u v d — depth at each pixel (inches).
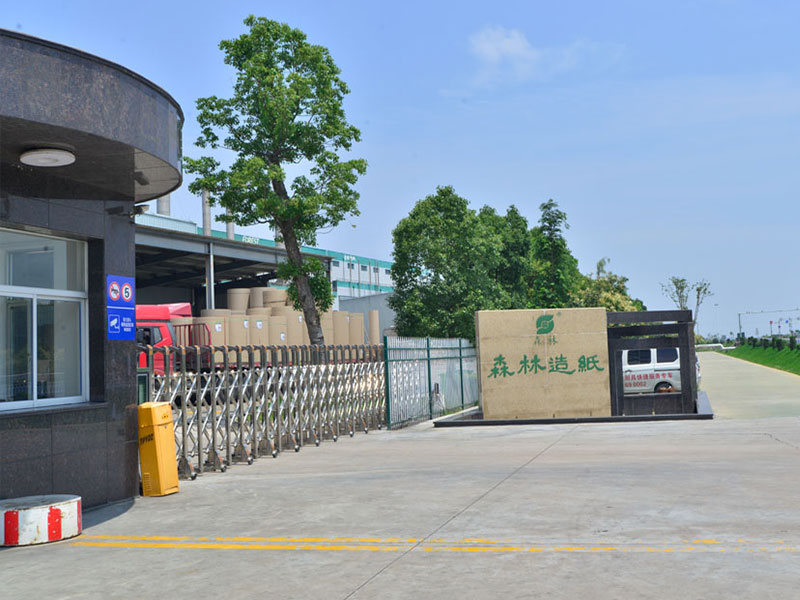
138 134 335.6
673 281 4566.9
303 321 1380.4
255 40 1063.0
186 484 450.9
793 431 594.2
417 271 1537.9
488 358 943.0
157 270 1674.5
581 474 410.3
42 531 305.3
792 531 265.9
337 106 1082.7
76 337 398.9
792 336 2063.2
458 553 252.8
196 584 231.8
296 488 409.4
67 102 304.5
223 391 537.3
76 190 384.8
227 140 1083.3
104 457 391.5
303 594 215.2
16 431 341.1
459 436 682.2
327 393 673.6
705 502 321.4
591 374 933.8
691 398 916.6
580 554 244.2
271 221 1088.8
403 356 829.2
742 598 194.7
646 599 196.5
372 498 365.4
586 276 3110.2
